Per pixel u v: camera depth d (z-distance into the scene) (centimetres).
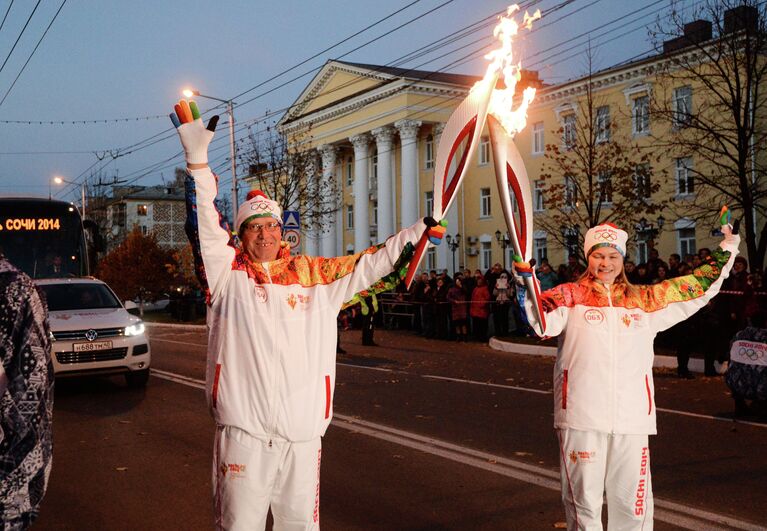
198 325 3259
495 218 3838
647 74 2927
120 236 6469
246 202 347
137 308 1270
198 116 314
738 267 1312
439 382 1220
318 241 4709
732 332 1286
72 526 529
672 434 791
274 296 330
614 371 369
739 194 2053
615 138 3045
